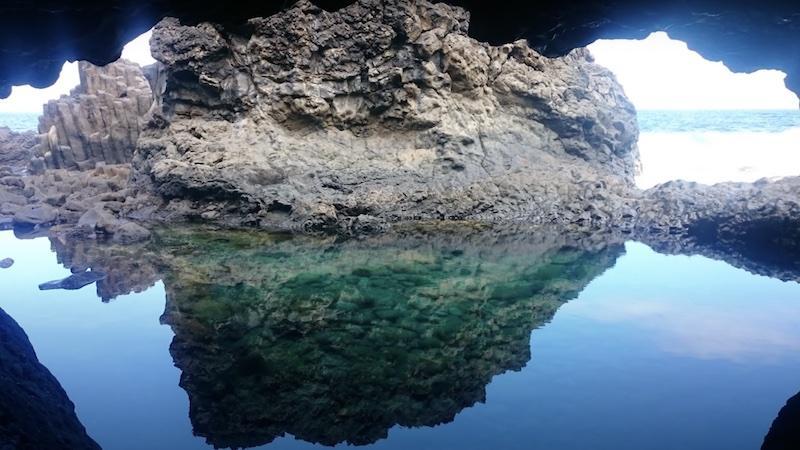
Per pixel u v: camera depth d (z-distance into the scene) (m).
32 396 5.92
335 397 7.66
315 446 6.39
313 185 18.03
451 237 16.59
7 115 79.62
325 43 18.48
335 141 19.08
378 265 14.04
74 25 5.76
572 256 14.94
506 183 18.92
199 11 6.56
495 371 8.30
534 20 7.74
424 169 19.09
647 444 6.20
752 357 8.59
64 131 21.55
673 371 8.11
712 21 7.50
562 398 7.39
